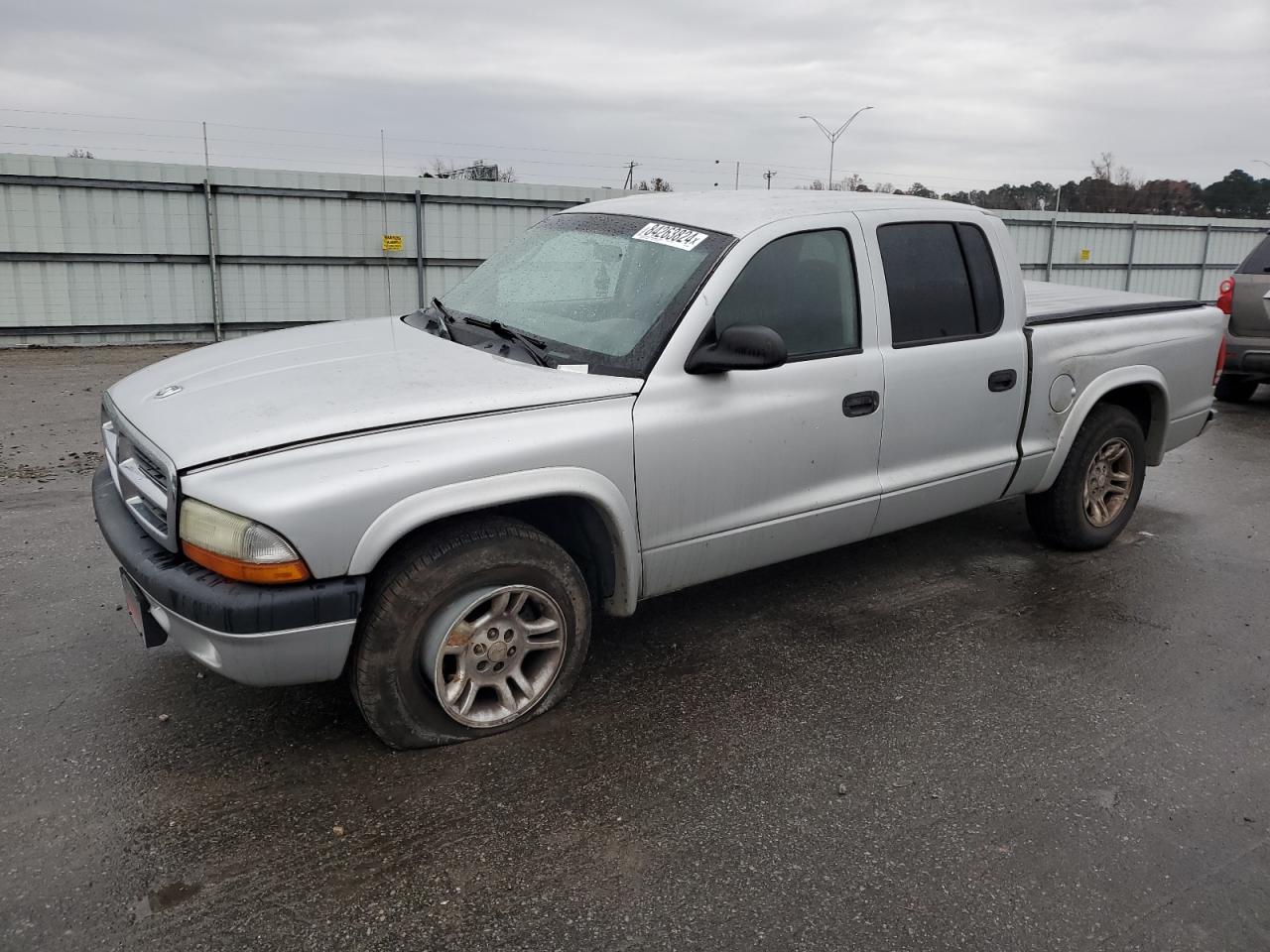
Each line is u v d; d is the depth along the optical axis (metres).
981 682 3.76
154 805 2.85
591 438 3.15
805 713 3.49
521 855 2.67
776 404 3.61
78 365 11.40
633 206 4.15
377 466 2.80
